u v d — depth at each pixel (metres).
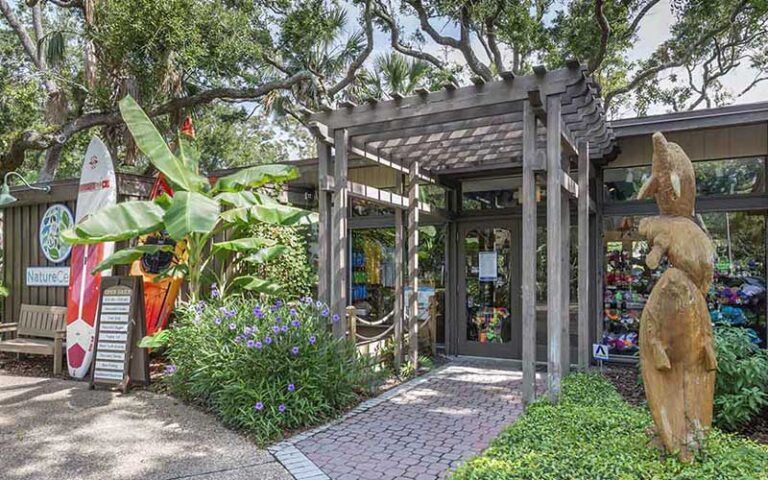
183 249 6.40
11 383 5.60
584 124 4.84
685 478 2.30
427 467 3.28
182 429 4.05
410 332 6.23
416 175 6.40
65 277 7.12
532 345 4.07
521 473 2.35
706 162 6.14
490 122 4.73
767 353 4.08
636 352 6.46
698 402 2.56
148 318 6.25
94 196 6.21
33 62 12.00
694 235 2.62
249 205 5.82
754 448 2.77
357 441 3.77
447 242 7.48
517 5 10.88
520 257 7.00
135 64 9.09
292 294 7.25
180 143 6.52
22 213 7.79
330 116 5.12
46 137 10.34
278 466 3.31
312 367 4.45
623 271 6.59
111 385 5.28
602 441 2.83
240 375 4.32
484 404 4.77
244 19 9.73
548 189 4.08
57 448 3.63
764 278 5.91
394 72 11.92
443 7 11.19
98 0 9.30
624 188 6.58
